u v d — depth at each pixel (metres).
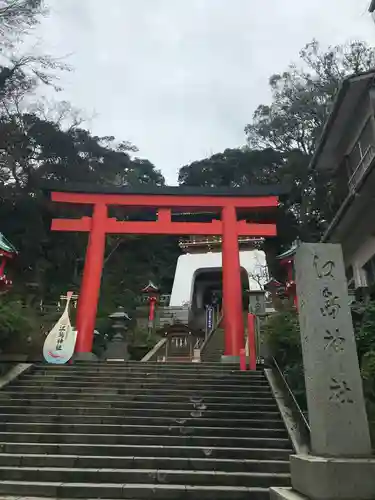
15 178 31.39
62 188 17.44
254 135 41.31
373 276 12.12
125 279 37.50
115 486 5.83
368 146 11.72
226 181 45.03
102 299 30.72
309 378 4.75
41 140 34.00
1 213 30.98
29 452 7.16
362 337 8.13
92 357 14.73
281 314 12.45
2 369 11.10
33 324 13.75
